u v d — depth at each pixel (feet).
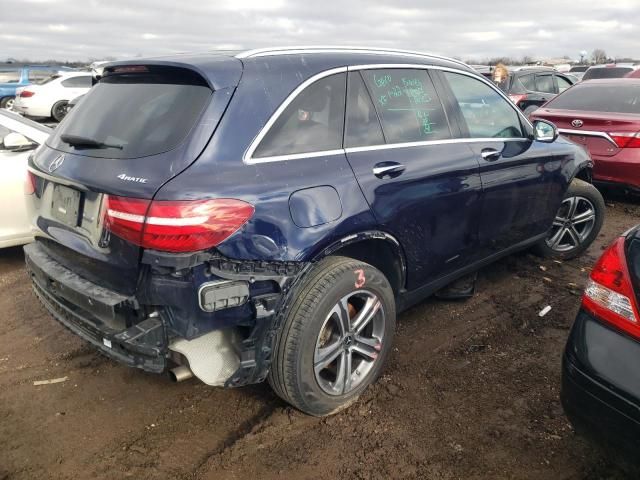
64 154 8.93
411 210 9.98
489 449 8.63
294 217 8.09
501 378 10.52
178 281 7.37
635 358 6.49
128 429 9.16
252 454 8.56
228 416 9.49
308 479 8.05
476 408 9.62
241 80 8.27
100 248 7.95
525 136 13.43
